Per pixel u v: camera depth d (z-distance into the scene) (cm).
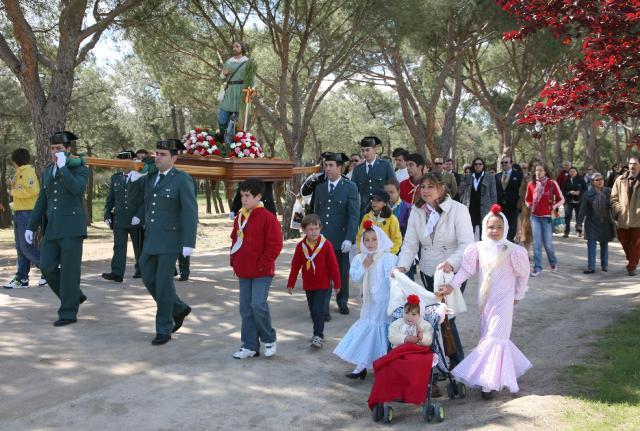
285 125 1875
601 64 680
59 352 605
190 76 1944
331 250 642
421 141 2241
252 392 508
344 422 453
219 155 888
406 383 434
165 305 648
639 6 621
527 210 1144
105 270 1131
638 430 379
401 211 793
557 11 688
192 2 1698
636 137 763
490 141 6694
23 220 905
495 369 477
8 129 2880
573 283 1031
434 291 519
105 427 433
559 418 405
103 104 3067
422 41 2041
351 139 4275
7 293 870
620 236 1088
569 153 3897
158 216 645
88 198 3478
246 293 604
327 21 1800
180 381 530
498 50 2966
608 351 572
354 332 545
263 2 1702
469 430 404
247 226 593
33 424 437
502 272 498
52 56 1602
